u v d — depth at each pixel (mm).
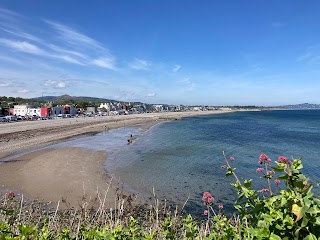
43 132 55969
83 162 25578
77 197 15117
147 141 43062
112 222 4066
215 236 2916
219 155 29781
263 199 2568
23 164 24484
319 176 19062
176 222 4059
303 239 1908
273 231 2111
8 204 4691
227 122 98125
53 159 26922
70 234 3543
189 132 59062
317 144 39156
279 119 117188
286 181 2172
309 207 1953
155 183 18547
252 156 29125
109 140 44594
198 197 15609
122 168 23172
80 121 93812
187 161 26406
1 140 42031
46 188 16953
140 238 3117
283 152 31734
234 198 15367
